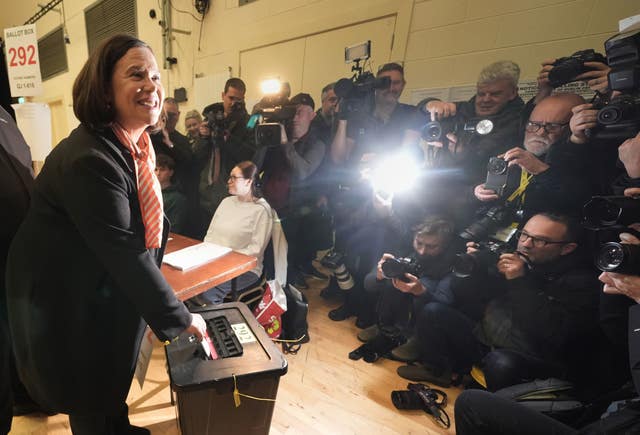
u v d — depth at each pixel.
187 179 2.47
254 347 1.03
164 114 2.15
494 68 1.59
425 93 2.00
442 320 1.53
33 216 0.77
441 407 1.41
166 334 0.81
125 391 0.90
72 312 0.77
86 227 0.69
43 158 1.63
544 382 1.15
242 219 1.77
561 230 1.25
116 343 0.84
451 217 1.67
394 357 1.73
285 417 1.33
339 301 2.35
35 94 1.70
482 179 1.61
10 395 1.07
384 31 2.12
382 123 1.97
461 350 1.57
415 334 1.76
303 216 2.14
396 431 1.30
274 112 1.86
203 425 0.96
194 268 1.26
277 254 1.82
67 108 5.45
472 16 1.77
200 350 0.98
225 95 2.35
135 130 0.83
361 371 1.63
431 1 1.90
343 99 1.82
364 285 1.91
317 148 2.04
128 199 0.76
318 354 1.75
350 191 2.07
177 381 0.86
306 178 2.06
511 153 1.38
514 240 1.42
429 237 1.65
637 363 0.84
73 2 4.66
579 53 1.24
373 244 1.97
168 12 3.47
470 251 1.41
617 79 1.03
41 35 5.56
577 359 1.29
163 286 0.78
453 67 1.88
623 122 1.04
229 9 3.02
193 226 2.51
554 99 1.35
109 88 0.73
